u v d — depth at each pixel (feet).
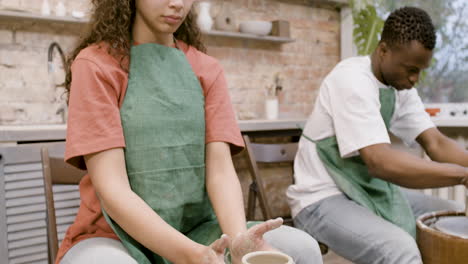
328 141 5.00
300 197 5.01
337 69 5.17
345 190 4.72
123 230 2.75
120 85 2.94
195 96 3.14
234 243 2.58
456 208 5.29
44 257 6.44
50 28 8.38
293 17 11.33
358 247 4.20
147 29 3.12
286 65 11.30
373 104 4.71
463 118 8.45
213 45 10.12
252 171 5.08
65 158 2.75
